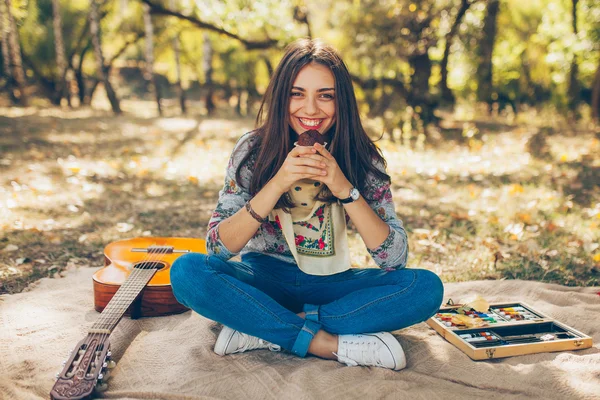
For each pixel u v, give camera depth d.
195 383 2.18
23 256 3.78
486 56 15.36
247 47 10.95
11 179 6.18
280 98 2.33
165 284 2.78
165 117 16.36
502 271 3.62
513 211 5.05
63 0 20.38
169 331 2.66
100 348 2.16
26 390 2.15
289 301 2.53
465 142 9.83
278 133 2.36
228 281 2.34
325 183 2.23
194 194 5.82
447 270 3.66
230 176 2.46
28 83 23.14
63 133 10.77
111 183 6.25
